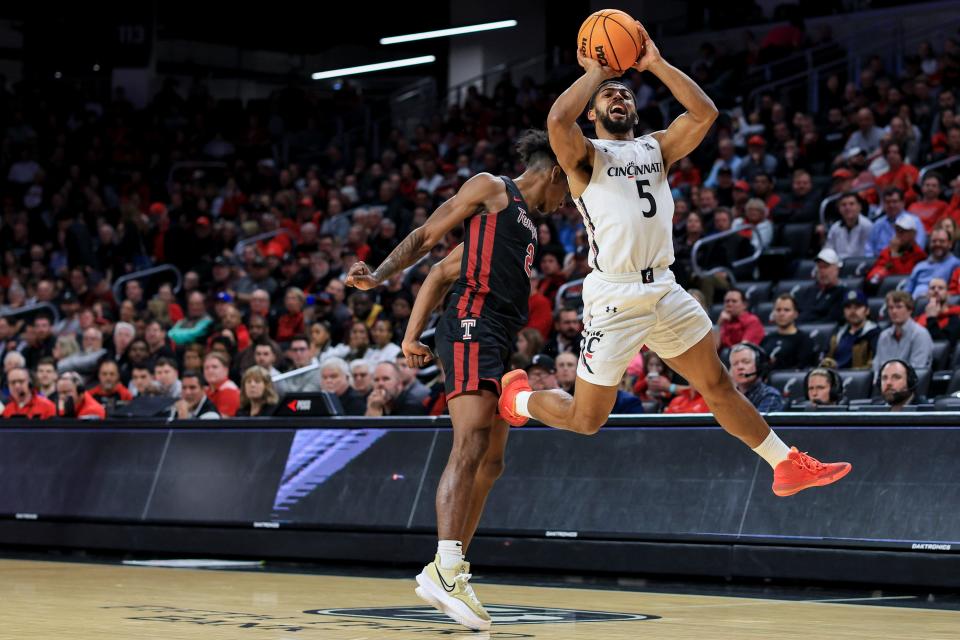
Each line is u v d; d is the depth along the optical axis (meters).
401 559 8.44
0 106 27.50
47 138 26.97
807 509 7.28
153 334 14.41
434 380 11.90
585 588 7.30
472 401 5.35
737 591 7.09
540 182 5.69
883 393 8.51
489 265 5.45
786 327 11.42
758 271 14.15
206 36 32.88
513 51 27.52
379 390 10.12
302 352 12.50
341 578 7.78
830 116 18.25
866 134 16.88
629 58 5.16
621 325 5.20
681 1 26.38
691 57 24.98
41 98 28.45
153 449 9.73
